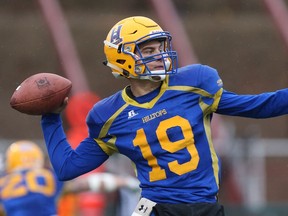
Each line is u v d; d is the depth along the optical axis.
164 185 17.19
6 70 72.00
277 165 54.28
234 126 58.25
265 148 52.31
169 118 17.25
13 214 28.16
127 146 17.56
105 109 17.81
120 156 38.56
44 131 18.58
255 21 74.69
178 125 17.20
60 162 18.27
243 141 43.41
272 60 71.00
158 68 17.36
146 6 77.88
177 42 58.38
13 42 74.06
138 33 17.53
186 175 17.09
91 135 18.14
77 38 73.94
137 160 17.58
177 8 76.38
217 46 72.81
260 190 44.81
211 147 17.41
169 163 17.16
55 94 18.09
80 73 58.84
